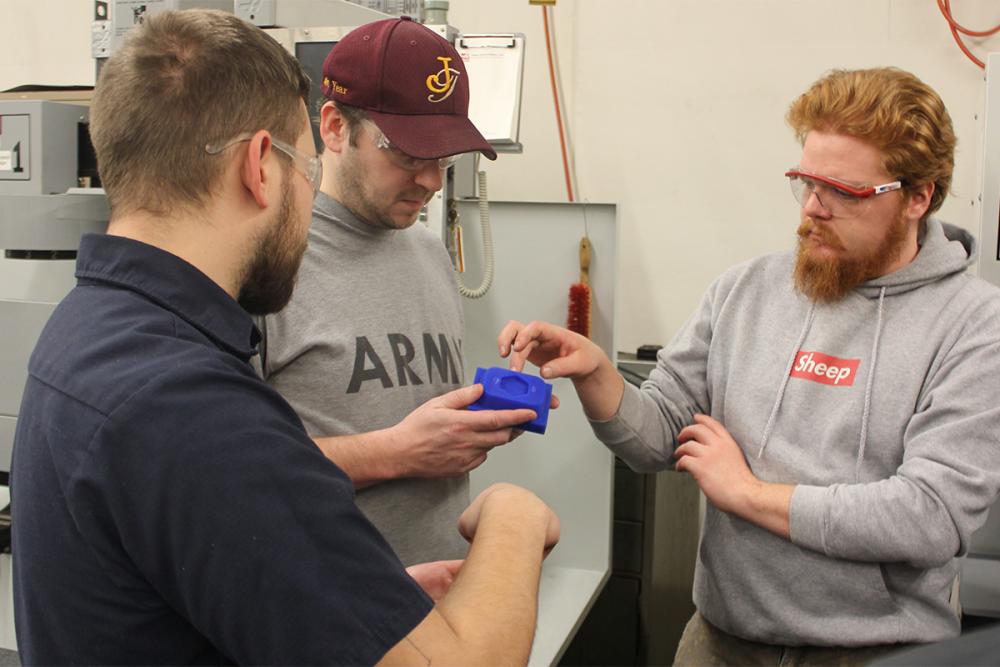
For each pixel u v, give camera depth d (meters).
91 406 0.62
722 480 1.23
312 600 0.61
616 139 2.54
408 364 1.27
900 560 1.14
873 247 1.21
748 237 2.47
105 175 0.73
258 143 0.72
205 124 0.70
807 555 1.21
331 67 1.18
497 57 1.79
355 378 1.20
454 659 0.66
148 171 0.70
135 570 0.63
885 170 1.17
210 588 0.60
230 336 0.73
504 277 1.99
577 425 2.00
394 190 1.19
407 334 1.28
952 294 1.22
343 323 1.20
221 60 0.71
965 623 1.66
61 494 0.63
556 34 2.55
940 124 1.18
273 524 0.61
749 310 1.37
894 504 1.11
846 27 2.33
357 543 0.65
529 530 0.83
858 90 1.18
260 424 0.64
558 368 1.33
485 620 0.71
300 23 1.64
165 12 0.75
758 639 1.27
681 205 2.51
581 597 1.83
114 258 0.70
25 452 0.67
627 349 2.59
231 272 0.75
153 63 0.70
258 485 0.62
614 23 2.50
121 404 0.61
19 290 1.57
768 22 2.38
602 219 1.94
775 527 1.18
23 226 1.27
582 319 1.92
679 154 2.49
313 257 1.20
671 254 2.53
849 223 1.20
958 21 2.24
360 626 0.62
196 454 0.61
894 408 1.20
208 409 0.62
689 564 2.34
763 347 1.33
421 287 1.33
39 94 1.62
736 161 2.45
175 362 0.64
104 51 1.69
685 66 2.46
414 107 1.16
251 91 0.72
